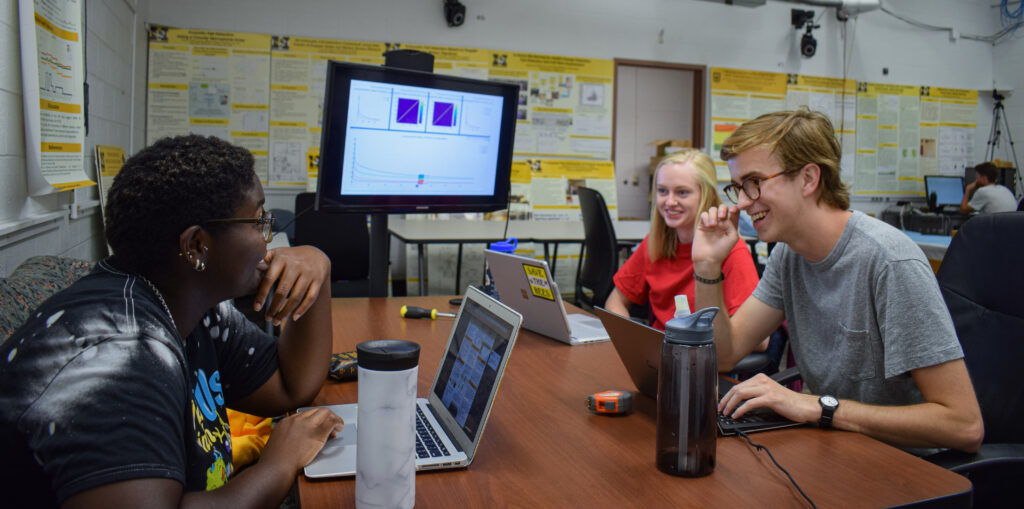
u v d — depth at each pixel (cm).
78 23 235
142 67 461
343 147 165
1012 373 123
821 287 129
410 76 169
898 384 120
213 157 76
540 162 576
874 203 685
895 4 672
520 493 78
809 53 639
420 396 114
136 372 66
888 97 679
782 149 118
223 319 104
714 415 84
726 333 138
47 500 67
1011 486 108
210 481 85
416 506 74
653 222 199
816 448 94
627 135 640
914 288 111
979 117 718
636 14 594
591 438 97
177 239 75
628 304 220
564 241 404
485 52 555
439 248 519
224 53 495
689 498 77
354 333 158
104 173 326
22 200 186
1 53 167
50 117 207
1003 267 128
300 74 512
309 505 74
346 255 383
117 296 71
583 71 583
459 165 186
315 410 95
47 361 64
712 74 618
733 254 175
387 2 527
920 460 90
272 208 515
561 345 155
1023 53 700
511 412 108
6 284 104
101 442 61
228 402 110
